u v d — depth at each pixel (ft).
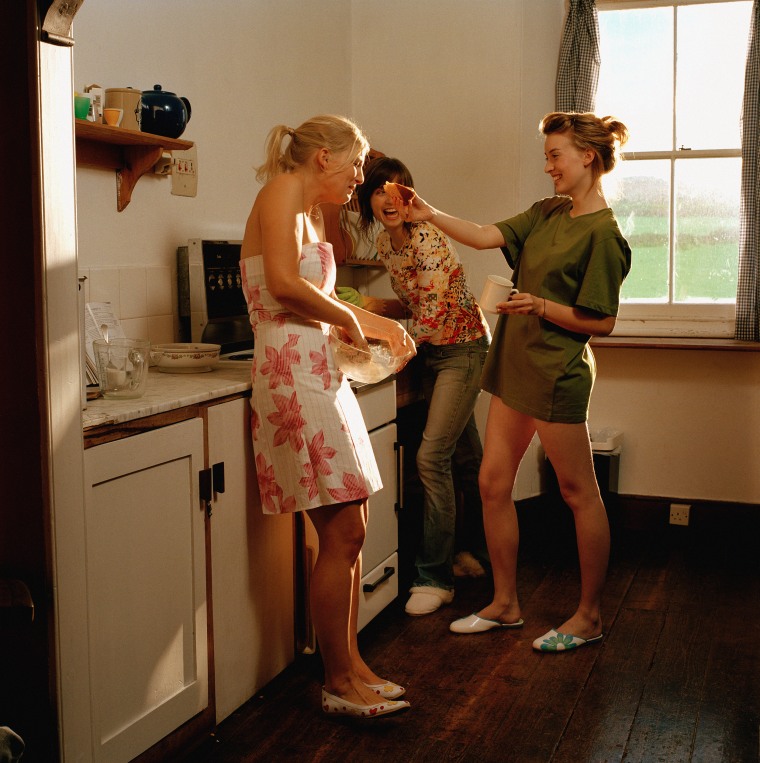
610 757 7.02
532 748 7.16
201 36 9.64
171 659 6.53
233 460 7.20
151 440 6.18
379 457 9.39
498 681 8.36
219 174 10.08
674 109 12.91
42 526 5.37
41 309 5.26
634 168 13.12
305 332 7.10
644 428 13.21
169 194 9.21
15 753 4.45
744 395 12.76
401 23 13.12
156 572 6.32
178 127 8.43
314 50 12.19
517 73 12.58
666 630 9.55
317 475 7.07
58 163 5.36
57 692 5.45
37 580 5.42
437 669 8.63
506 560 9.52
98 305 7.80
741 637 9.35
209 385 7.24
